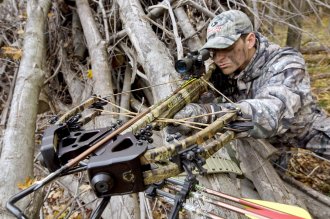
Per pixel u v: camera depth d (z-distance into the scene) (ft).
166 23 11.94
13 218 6.00
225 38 6.66
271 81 6.82
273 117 6.04
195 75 6.43
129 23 10.15
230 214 5.39
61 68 12.29
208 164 6.54
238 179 7.34
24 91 9.04
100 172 3.44
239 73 7.34
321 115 7.89
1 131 9.72
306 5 18.13
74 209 8.11
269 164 7.91
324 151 7.81
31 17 11.72
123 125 4.40
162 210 8.13
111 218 7.30
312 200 8.30
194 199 4.66
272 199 7.07
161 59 8.82
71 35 13.28
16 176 6.92
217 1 12.05
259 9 14.49
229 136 4.58
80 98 11.23
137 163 3.51
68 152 4.02
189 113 5.53
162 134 7.48
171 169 3.81
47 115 11.32
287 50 7.13
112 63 11.77
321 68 17.88
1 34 13.26
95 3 13.39
